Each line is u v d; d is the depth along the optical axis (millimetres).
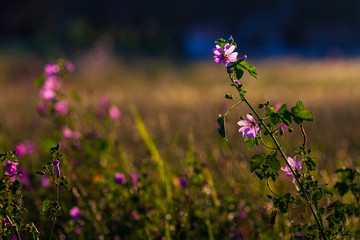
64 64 5652
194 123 8469
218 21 66000
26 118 10422
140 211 4281
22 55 34906
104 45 36469
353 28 65812
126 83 23031
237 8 64562
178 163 5875
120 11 64500
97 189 4941
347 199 3709
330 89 13797
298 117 2406
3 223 2715
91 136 5445
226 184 4906
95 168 5098
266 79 17859
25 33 63031
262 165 2516
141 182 4469
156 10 65750
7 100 15250
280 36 59844
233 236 3957
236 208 4270
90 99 7492
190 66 30109
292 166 2539
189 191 4422
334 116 8758
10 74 25734
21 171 2635
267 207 4105
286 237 3443
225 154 5703
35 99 14578
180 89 18547
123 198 4445
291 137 6859
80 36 45625
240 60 2439
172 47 49938
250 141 2492
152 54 45031
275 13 61938
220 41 2482
